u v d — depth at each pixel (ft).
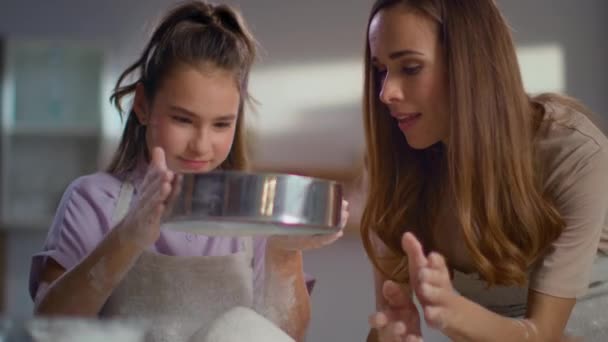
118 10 12.87
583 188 4.58
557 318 4.44
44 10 12.80
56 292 4.05
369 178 5.24
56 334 2.70
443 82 4.50
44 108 12.73
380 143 5.15
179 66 4.42
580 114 4.93
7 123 12.41
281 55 12.87
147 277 4.51
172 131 4.38
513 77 4.61
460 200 4.58
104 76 12.64
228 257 4.64
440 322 3.76
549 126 4.81
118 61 12.79
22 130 12.50
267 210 3.41
